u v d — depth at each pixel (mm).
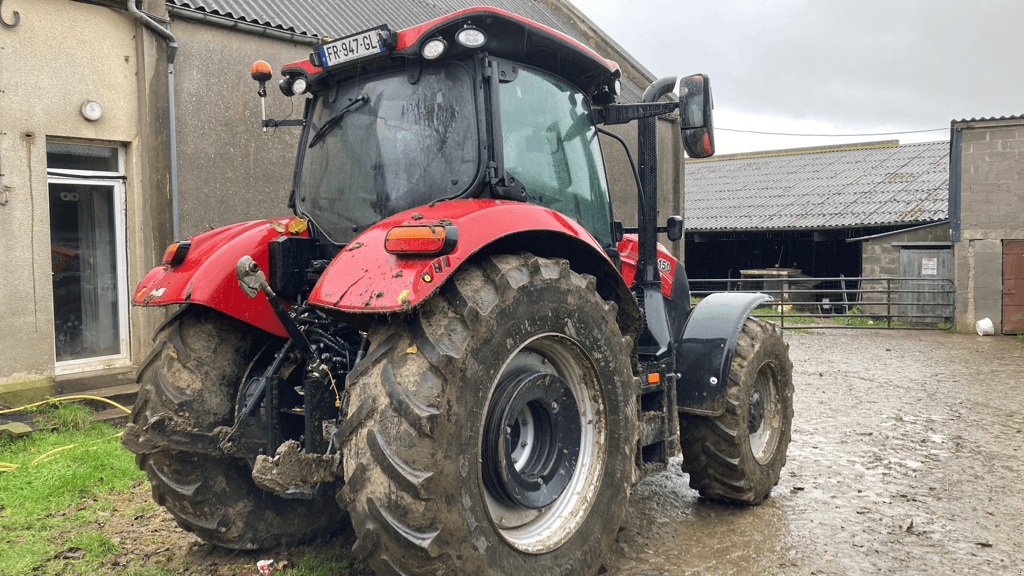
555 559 2498
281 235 3096
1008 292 14180
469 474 2186
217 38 7176
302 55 7906
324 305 2232
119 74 6301
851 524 3637
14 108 5660
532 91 2975
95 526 3496
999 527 3600
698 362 3625
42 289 5824
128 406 5883
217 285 2877
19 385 5688
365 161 2934
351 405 2193
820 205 21078
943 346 11977
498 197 2701
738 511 3834
